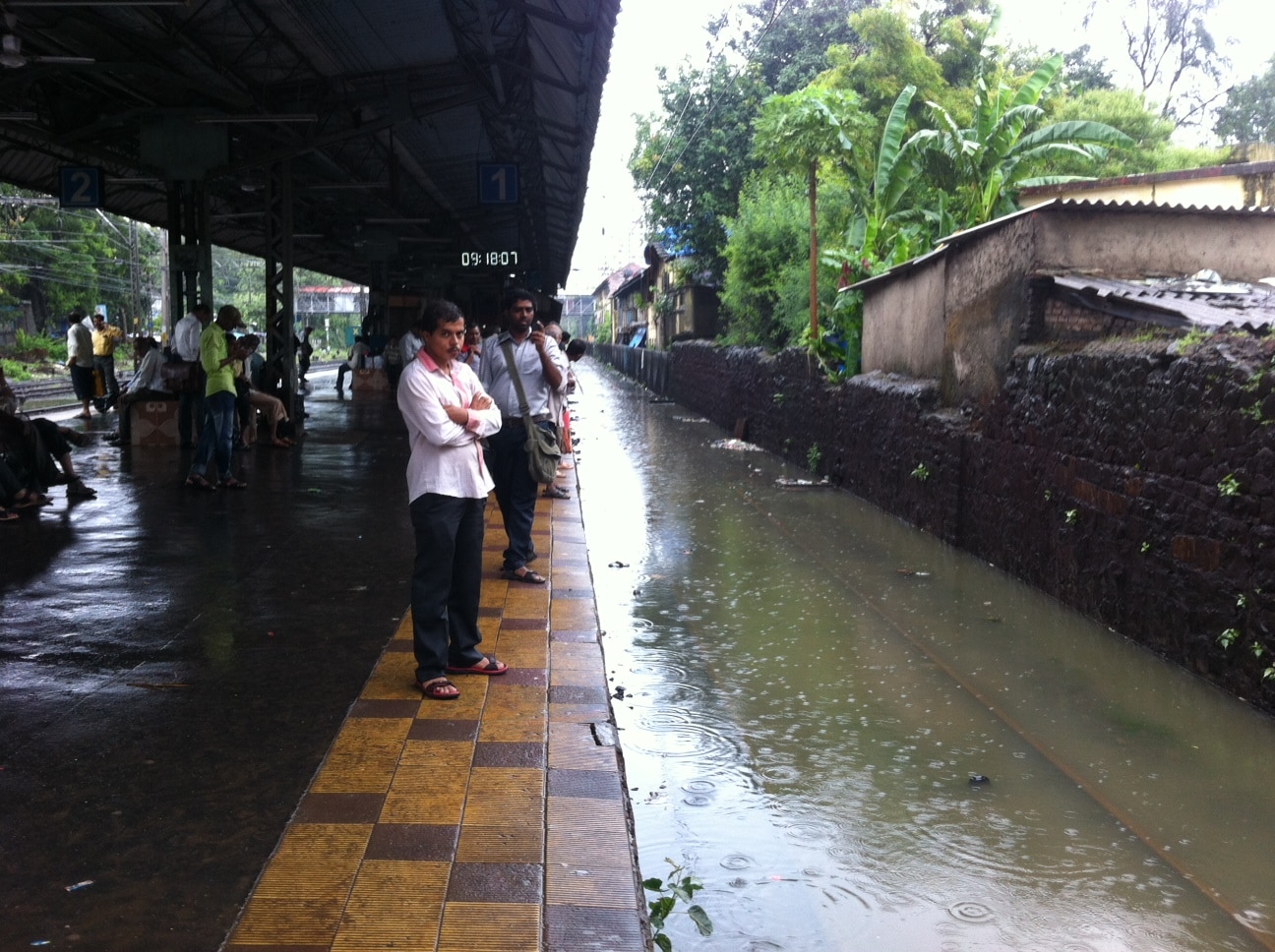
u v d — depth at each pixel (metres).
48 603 5.71
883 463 11.84
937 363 11.09
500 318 6.72
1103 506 7.17
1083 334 8.44
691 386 26.72
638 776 4.75
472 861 3.05
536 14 9.78
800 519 11.34
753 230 20.50
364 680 4.61
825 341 15.33
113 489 9.55
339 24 10.49
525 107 14.42
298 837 3.16
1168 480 6.36
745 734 5.27
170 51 10.68
